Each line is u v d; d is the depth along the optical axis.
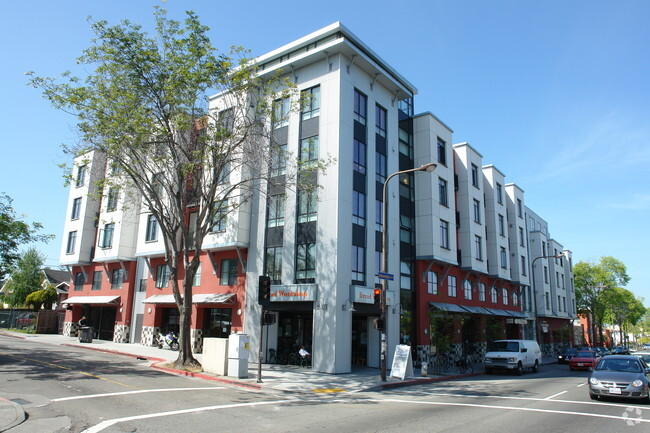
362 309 22.50
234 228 24.83
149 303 29.75
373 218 24.39
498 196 40.38
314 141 23.61
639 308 88.38
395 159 27.28
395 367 19.80
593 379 14.34
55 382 14.04
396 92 27.92
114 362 20.56
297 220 23.39
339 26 23.55
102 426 8.94
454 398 14.80
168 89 18.00
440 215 29.77
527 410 12.27
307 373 19.88
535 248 50.56
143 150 19.36
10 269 24.41
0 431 8.35
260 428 9.21
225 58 19.03
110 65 17.69
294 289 22.00
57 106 17.61
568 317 55.91
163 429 8.84
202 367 18.64
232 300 25.16
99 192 20.86
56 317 40.09
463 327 33.06
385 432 9.10
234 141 20.36
